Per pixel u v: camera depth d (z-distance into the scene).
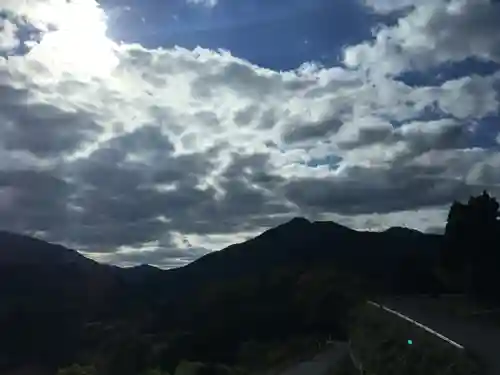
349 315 39.16
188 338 43.50
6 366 34.53
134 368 35.75
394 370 15.62
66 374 33.22
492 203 27.91
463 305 22.47
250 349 44.62
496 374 12.28
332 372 27.70
